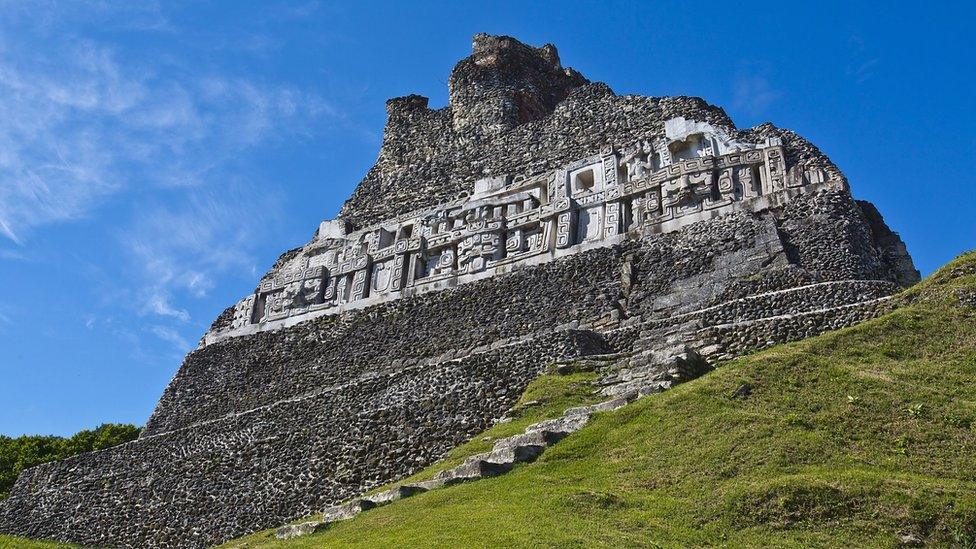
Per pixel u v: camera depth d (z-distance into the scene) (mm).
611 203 32094
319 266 36844
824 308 24031
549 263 31688
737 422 17500
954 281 22078
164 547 27266
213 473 28656
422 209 37156
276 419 29516
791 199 28578
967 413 16672
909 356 19703
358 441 26625
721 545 14039
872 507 14320
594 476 17031
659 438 17781
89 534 29000
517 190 35250
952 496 14195
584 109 36281
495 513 15477
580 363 25109
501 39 43844
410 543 14492
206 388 34719
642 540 14078
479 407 25562
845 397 17922
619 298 28906
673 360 21766
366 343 32969
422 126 41938
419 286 34000
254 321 36812
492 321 30766
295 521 25312
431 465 23375
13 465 41875
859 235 27156
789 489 14906
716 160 30719
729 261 27750
